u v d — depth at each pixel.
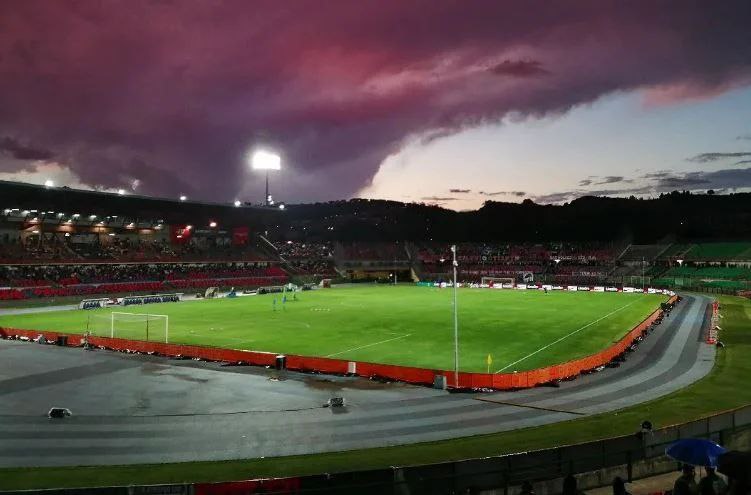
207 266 115.75
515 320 60.62
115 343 43.09
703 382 31.94
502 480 16.33
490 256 159.75
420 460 19.92
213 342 46.66
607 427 23.66
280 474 18.81
